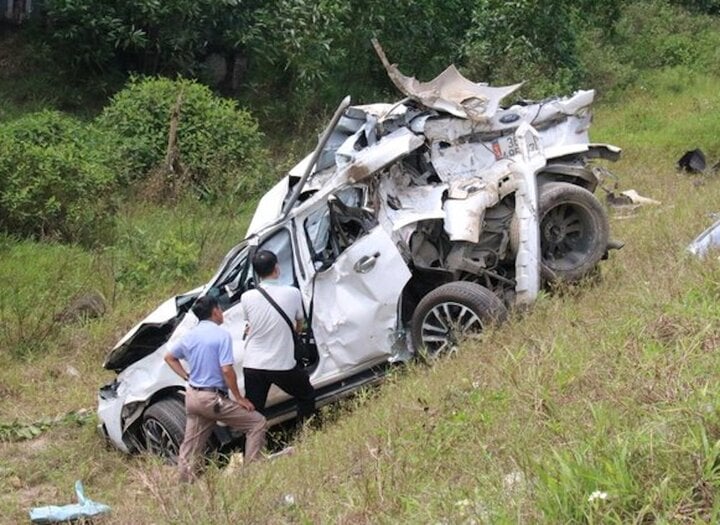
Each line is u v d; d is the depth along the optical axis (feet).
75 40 61.72
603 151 30.50
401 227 27.30
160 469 23.65
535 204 27.22
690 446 14.08
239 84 67.72
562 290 27.53
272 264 25.26
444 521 15.06
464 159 29.55
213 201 50.90
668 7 93.56
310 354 26.89
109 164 48.75
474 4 72.84
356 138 29.35
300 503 18.34
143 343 29.04
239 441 27.55
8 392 33.27
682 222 34.58
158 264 41.09
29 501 25.35
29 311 37.17
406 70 70.59
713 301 21.13
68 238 43.96
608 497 13.52
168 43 61.72
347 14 66.28
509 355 21.66
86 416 31.09
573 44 74.59
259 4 64.49
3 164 42.70
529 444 16.92
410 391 23.30
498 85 67.31
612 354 19.53
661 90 78.28
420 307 26.55
